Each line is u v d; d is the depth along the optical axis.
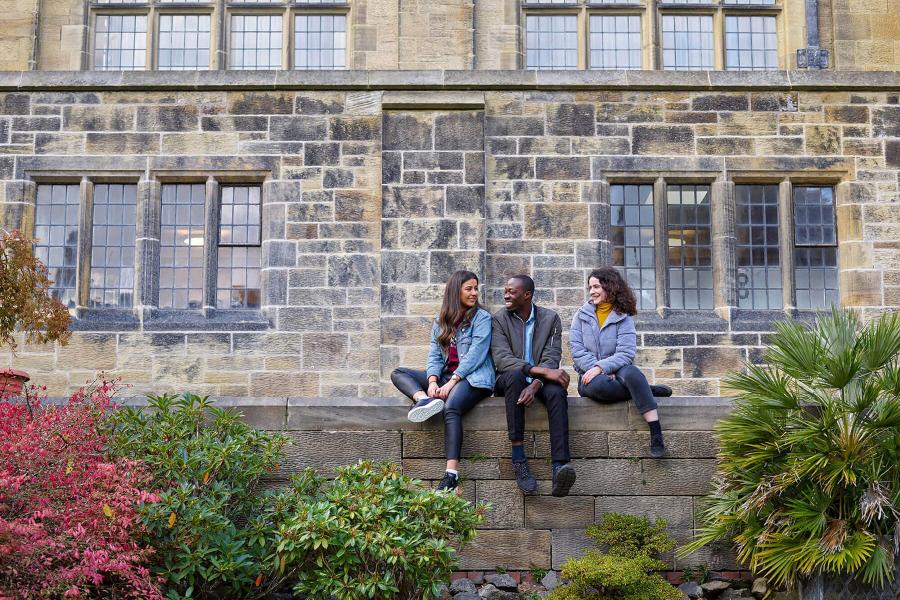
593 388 8.23
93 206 12.84
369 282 12.43
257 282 12.76
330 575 6.55
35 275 9.34
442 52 13.55
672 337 12.41
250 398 8.34
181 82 12.71
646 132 12.79
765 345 12.42
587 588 7.41
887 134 12.86
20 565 5.72
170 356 12.29
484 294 12.25
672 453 8.24
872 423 7.24
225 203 12.90
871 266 12.61
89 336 12.29
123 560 6.00
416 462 8.19
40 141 12.68
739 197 12.98
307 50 13.75
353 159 12.68
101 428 7.24
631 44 13.84
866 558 6.73
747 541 7.43
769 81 12.81
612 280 8.52
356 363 12.27
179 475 7.03
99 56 13.67
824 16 13.71
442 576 6.85
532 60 13.80
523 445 8.03
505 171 12.65
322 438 8.22
